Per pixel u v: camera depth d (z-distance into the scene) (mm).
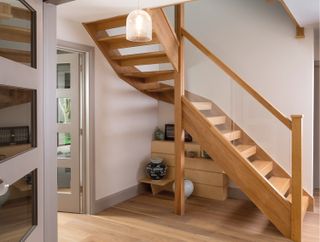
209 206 4016
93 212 3758
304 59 3926
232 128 4137
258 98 3451
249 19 4277
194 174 4473
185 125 3715
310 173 3854
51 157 2119
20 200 1732
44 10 2043
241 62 4348
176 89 3713
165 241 2967
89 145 3744
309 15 3316
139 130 4660
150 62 3826
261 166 3641
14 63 1499
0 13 1520
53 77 2133
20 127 1679
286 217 3051
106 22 3533
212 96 4270
